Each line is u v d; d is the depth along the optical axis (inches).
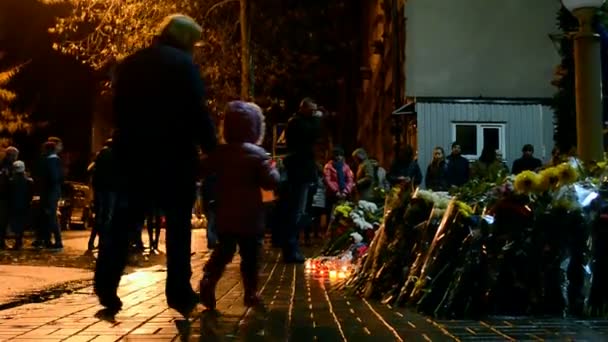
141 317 212.7
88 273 369.1
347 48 1376.7
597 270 217.0
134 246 540.1
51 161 570.9
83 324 200.1
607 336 177.6
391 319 207.5
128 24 781.9
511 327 191.9
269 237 735.7
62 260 473.1
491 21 804.6
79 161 1424.7
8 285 314.5
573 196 217.5
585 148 320.8
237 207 228.1
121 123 215.8
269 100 1171.9
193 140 217.6
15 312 223.5
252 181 229.9
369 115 1283.2
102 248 217.2
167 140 213.0
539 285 213.9
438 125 790.5
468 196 240.7
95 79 1376.7
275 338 177.3
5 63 1311.5
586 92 322.7
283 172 459.5
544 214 214.7
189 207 217.0
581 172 236.1
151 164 212.7
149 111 213.0
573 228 214.2
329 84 1387.8
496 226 215.2
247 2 792.9
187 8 828.0
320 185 642.8
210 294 226.7
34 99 1366.9
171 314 219.0
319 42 1270.9
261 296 265.6
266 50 1115.3
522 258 213.8
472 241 214.1
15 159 603.5
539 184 218.1
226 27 930.1
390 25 965.8
